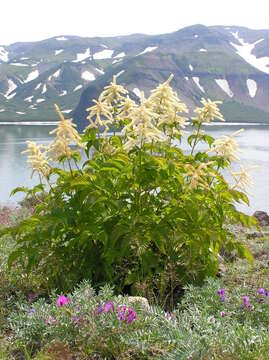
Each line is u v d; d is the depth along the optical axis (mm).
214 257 6926
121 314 4809
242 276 7934
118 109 6805
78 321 4789
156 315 5176
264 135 174875
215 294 5797
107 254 6137
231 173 6598
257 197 34469
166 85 6582
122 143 6883
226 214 6805
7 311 5938
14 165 65312
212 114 6848
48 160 6555
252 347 4566
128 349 4691
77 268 6574
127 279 6316
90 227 6160
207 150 6691
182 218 6363
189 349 4348
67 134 6172
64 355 4461
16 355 4734
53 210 6109
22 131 195125
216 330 4750
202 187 6652
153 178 6109
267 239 11383
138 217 6297
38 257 6469
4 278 6895
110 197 6223
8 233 6488
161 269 6457
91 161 6387
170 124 6668
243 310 5520
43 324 4840
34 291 6625
